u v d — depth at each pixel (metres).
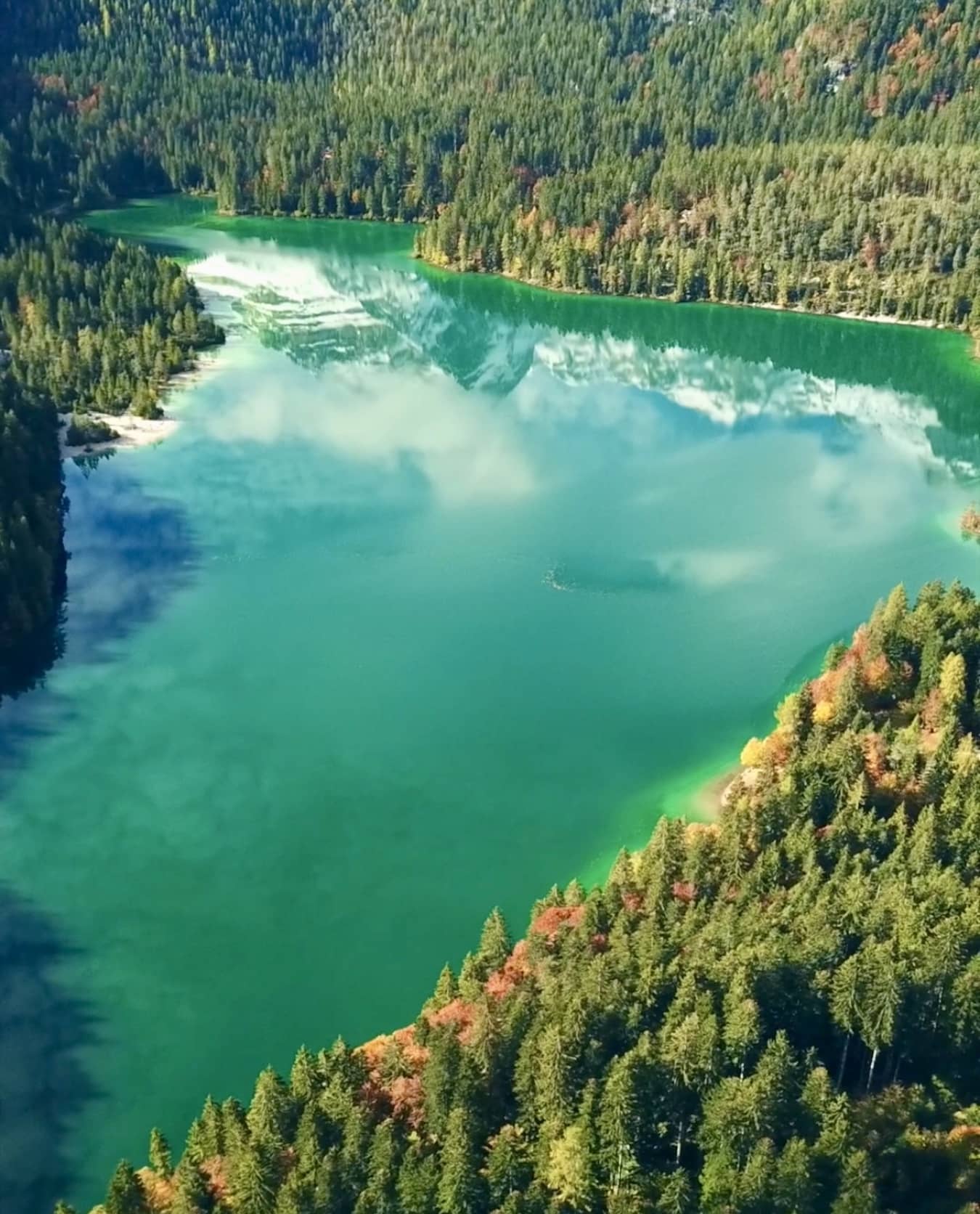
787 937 65.00
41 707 109.56
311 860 89.56
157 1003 76.25
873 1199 52.47
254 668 116.31
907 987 61.09
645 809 95.06
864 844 78.62
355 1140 56.97
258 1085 60.59
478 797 96.88
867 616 126.19
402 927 82.75
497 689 112.56
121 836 92.38
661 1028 61.62
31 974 78.62
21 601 119.50
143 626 123.81
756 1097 56.12
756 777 93.00
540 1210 54.66
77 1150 66.50
